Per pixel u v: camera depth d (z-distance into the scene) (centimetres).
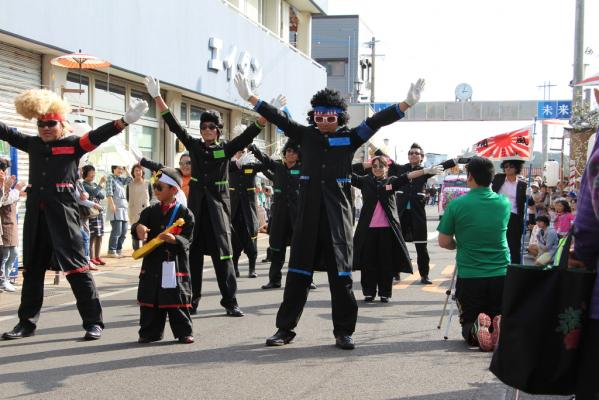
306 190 656
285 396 510
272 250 1062
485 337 647
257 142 2500
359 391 525
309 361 611
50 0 1214
